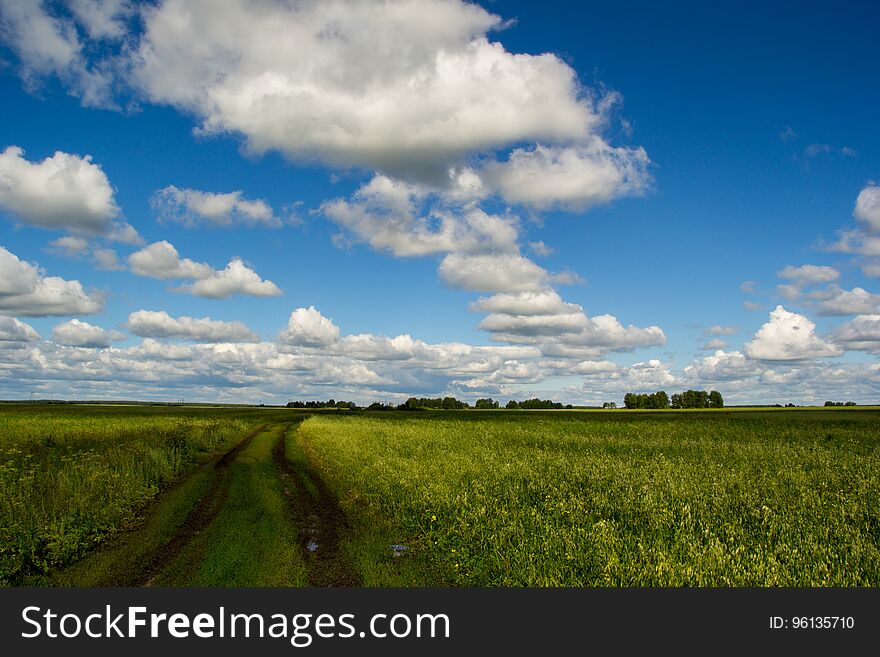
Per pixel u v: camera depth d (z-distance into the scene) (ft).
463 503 45.34
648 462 65.57
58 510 44.86
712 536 34.09
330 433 128.26
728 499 43.78
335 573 34.68
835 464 66.39
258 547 39.52
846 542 33.27
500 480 54.60
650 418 264.31
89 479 57.11
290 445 122.21
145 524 47.01
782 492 47.47
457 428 140.26
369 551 38.60
